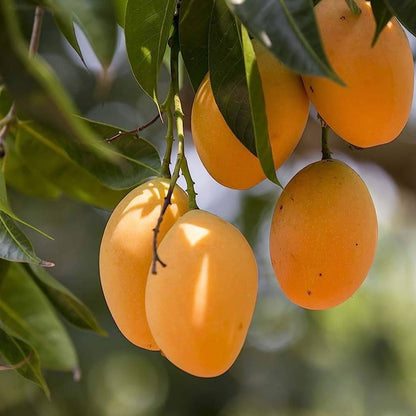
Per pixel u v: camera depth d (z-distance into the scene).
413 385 1.73
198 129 0.59
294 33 0.52
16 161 0.71
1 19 0.50
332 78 0.51
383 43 0.57
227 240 0.56
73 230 1.34
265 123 0.55
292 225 0.59
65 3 0.52
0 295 0.69
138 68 0.59
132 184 0.64
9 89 0.50
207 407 1.44
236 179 0.60
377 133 0.58
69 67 0.92
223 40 0.58
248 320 0.56
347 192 0.59
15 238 0.59
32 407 1.39
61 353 0.69
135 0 0.59
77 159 0.64
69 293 0.65
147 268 0.57
